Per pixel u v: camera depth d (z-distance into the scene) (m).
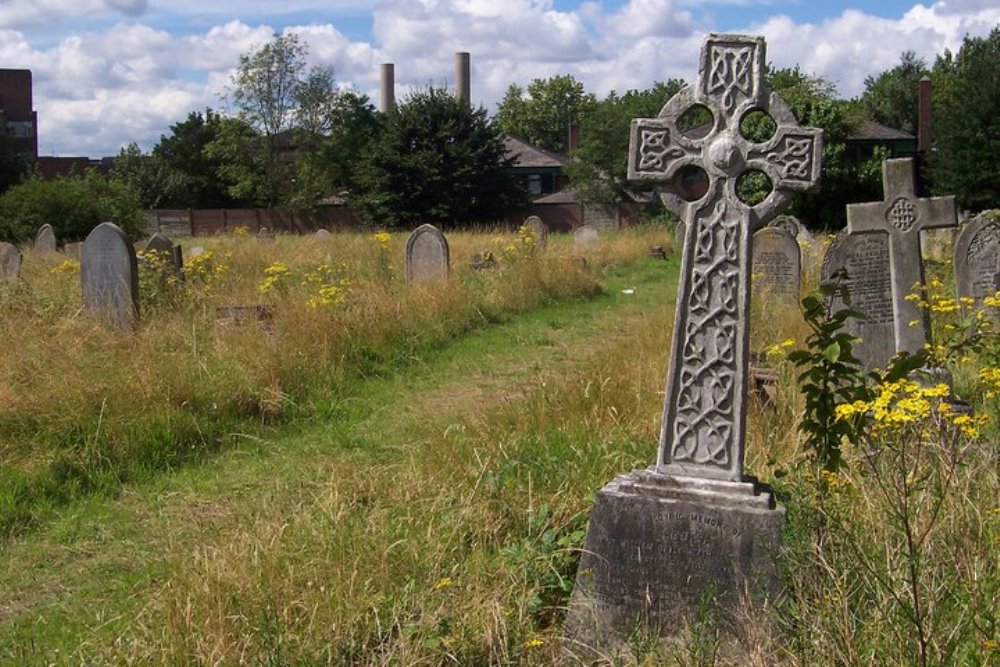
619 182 56.22
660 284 23.83
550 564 5.39
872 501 5.09
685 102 5.31
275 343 11.18
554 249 25.53
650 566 5.07
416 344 13.47
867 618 4.34
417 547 5.56
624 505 5.12
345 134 63.84
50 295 13.71
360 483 6.95
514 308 17.47
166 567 6.23
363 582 5.20
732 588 4.93
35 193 34.22
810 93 47.72
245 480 8.13
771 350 7.00
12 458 8.02
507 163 57.22
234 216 57.06
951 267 14.75
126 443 8.47
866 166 41.69
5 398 8.55
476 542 5.75
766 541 4.91
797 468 5.79
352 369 11.84
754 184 29.81
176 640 4.78
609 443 7.20
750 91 5.25
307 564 5.36
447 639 4.72
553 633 5.07
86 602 6.00
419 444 8.41
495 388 11.49
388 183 55.59
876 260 10.09
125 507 7.59
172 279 14.06
